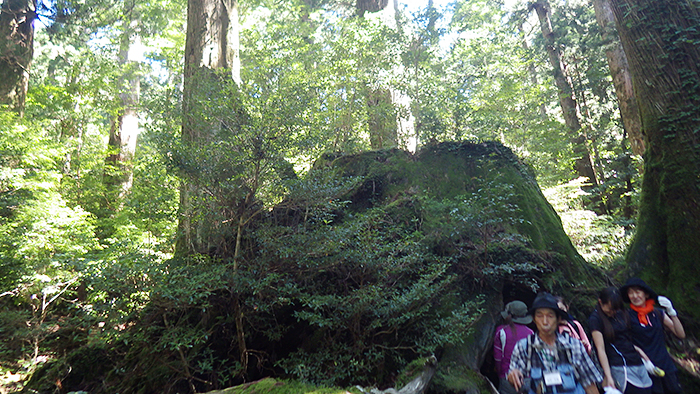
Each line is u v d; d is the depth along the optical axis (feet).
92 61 43.19
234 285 13.21
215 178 13.99
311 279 15.31
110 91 42.50
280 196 15.47
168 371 15.35
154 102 17.24
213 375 14.85
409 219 18.51
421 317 14.42
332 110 24.58
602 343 10.85
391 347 14.03
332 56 26.58
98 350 16.98
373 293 13.12
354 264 14.79
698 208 16.57
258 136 13.88
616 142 47.14
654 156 18.44
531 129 38.99
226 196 14.48
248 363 15.65
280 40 29.48
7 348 19.47
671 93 18.16
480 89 36.27
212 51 23.97
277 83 15.57
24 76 35.86
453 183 20.21
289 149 14.60
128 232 27.35
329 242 13.74
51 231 24.11
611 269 22.57
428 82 24.38
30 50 37.17
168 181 15.93
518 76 43.93
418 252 15.23
